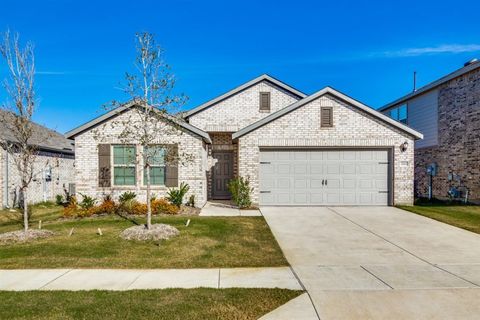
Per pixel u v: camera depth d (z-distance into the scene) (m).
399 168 14.38
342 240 8.91
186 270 6.50
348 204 14.50
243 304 4.93
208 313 4.64
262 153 14.52
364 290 5.50
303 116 14.41
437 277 6.14
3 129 15.30
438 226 10.54
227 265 6.80
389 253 7.75
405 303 5.00
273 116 14.32
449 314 4.64
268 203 14.47
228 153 17.94
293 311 4.73
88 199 13.01
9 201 15.87
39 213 14.39
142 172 14.01
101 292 5.37
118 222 11.05
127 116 13.70
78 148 13.95
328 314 4.64
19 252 7.67
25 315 4.57
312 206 14.43
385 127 14.41
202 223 10.72
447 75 17.42
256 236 9.23
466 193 16.14
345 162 14.53
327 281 5.92
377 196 14.52
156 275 6.23
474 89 15.80
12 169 16.14
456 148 17.05
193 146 14.00
